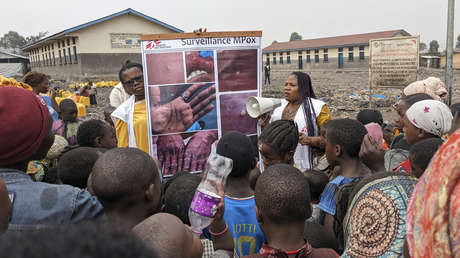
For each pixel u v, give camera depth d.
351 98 17.50
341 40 47.34
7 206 1.33
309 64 50.53
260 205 1.59
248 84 3.56
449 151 0.88
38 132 1.58
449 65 8.58
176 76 3.38
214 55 3.44
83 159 2.25
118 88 5.75
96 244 0.53
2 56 51.31
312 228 2.07
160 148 3.45
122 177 1.46
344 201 2.00
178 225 1.08
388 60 10.24
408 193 1.45
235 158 2.11
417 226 0.95
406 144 3.10
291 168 1.68
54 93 5.22
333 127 2.22
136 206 1.53
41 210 1.48
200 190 1.66
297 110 3.94
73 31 32.59
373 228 1.44
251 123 3.64
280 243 1.57
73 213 1.53
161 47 3.32
